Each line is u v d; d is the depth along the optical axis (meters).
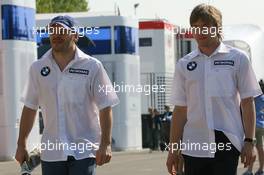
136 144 55.00
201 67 12.52
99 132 12.98
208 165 12.55
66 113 12.77
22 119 13.15
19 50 41.91
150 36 58.28
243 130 12.66
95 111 13.01
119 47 53.09
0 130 41.91
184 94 12.70
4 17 41.44
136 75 54.72
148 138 58.25
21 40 42.06
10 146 41.69
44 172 12.95
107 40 53.03
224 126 12.45
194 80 12.52
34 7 43.16
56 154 12.77
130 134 54.28
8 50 41.56
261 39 53.91
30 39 42.78
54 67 12.85
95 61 12.91
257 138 27.77
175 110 12.77
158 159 43.47
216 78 12.46
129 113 54.12
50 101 12.84
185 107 12.72
